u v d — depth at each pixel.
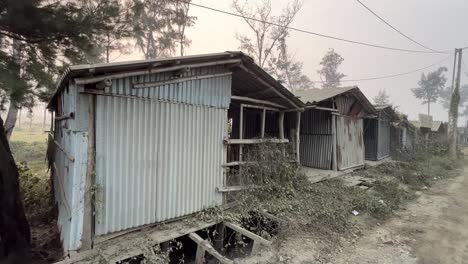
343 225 6.94
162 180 5.57
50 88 6.66
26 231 6.25
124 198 5.02
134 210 5.16
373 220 7.71
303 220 6.64
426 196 10.61
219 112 6.61
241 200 6.91
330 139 11.88
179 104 5.79
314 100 10.41
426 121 27.28
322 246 5.86
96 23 6.66
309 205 7.39
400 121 18.84
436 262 5.57
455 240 6.64
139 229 5.27
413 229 7.25
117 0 6.90
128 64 4.64
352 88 12.16
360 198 8.59
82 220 4.52
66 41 6.70
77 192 4.47
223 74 6.53
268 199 7.42
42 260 5.71
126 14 7.11
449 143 24.00
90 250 4.50
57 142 7.86
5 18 5.65
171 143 5.69
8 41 6.34
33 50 6.59
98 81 4.45
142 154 5.23
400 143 19.92
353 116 13.45
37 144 24.00
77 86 4.41
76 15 6.39
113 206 4.88
